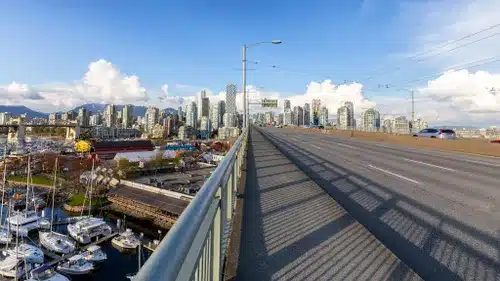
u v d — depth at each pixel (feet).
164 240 4.83
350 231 18.53
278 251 14.99
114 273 116.37
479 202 28.66
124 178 228.02
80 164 280.72
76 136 513.04
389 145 110.42
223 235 12.69
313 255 14.85
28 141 460.14
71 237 144.05
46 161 280.51
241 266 13.21
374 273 13.33
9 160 276.00
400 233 19.12
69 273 112.78
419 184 36.88
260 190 28.32
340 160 59.41
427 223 21.59
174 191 185.78
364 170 47.06
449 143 97.19
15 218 148.77
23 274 107.34
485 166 57.41
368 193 30.60
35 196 203.41
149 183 209.36
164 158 282.36
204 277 8.01
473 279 13.62
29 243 136.05
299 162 52.37
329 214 21.91
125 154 326.44
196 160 265.95
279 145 89.51
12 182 237.04
